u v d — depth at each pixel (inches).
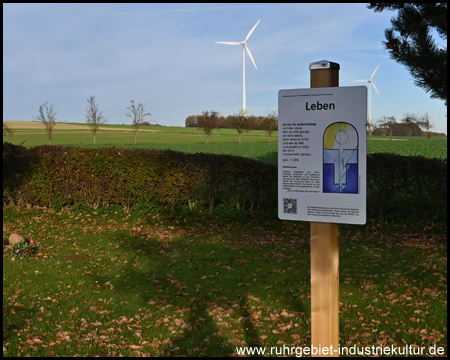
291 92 136.6
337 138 132.6
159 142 2642.7
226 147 2185.0
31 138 2630.4
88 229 512.7
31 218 553.3
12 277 344.2
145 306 286.0
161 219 542.9
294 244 435.2
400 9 430.6
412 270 331.3
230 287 319.0
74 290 316.8
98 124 2522.1
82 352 223.0
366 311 263.9
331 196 134.3
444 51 401.1
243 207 539.5
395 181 487.8
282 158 138.8
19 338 237.3
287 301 287.3
